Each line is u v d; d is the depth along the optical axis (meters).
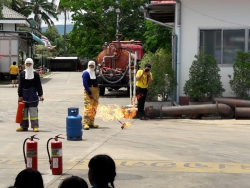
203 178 8.41
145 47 31.62
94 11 40.75
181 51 18.67
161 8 20.12
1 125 15.46
